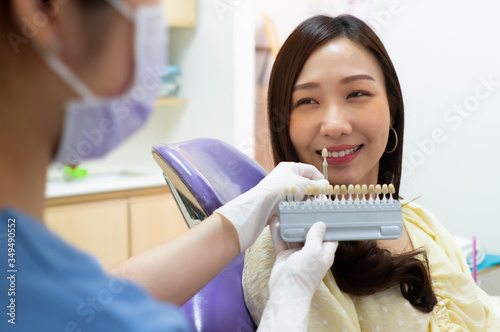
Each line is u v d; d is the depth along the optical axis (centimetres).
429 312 85
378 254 86
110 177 230
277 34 237
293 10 232
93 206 211
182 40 254
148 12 36
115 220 217
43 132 35
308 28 90
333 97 89
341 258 85
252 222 78
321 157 92
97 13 33
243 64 237
